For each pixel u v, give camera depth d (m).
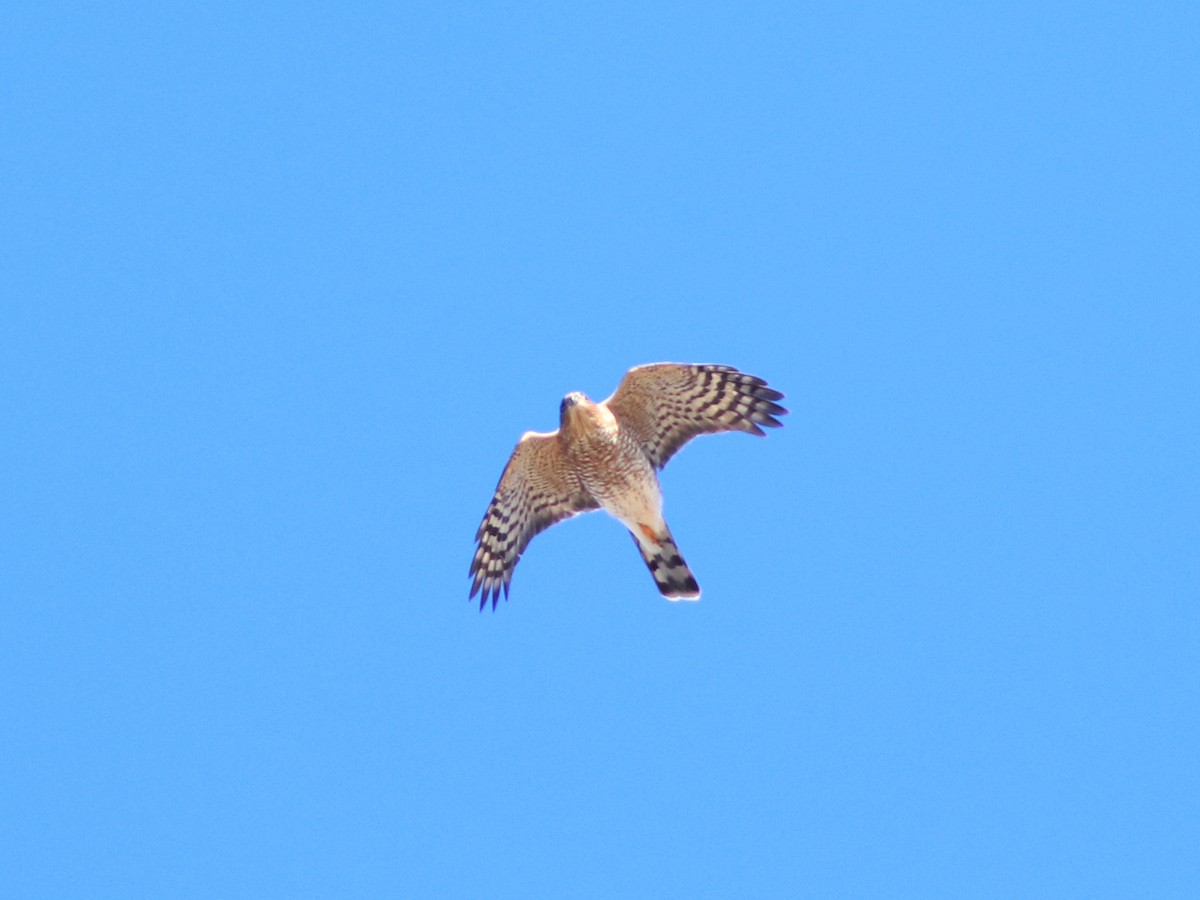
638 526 18.86
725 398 18.62
